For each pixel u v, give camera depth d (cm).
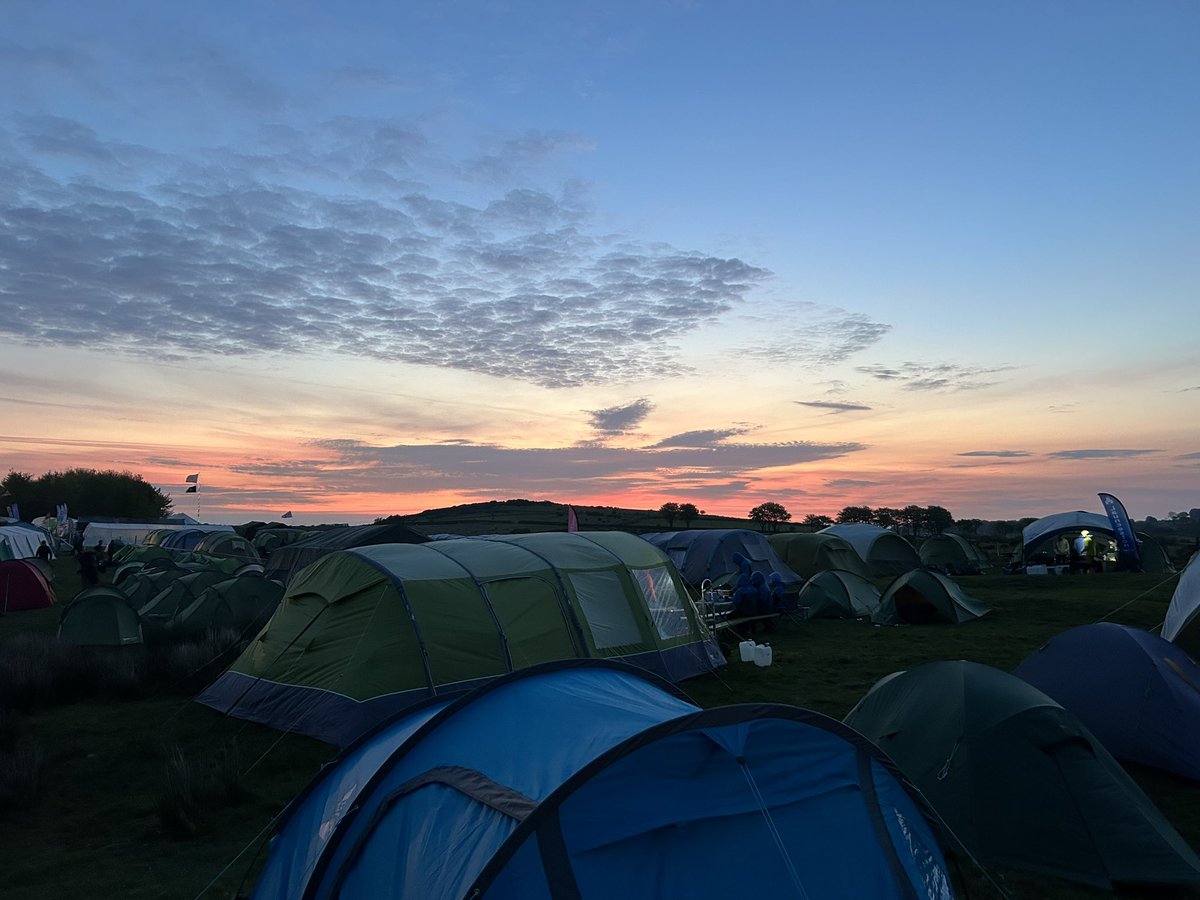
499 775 455
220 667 1432
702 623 1481
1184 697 848
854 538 3300
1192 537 4591
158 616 2128
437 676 1045
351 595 1124
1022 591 2459
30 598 2602
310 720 1024
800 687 1300
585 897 382
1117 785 648
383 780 526
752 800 440
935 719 721
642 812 414
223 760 948
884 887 449
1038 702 692
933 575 1956
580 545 1359
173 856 713
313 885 506
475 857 403
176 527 6688
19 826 791
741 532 2644
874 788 488
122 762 979
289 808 602
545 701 543
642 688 607
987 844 646
